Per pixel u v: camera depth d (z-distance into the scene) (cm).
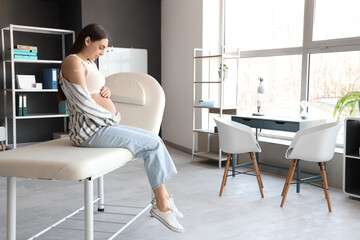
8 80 585
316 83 448
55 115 568
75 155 181
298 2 470
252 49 532
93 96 212
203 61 555
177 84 616
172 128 636
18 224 276
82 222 280
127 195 351
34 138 613
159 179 209
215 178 421
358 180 362
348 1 411
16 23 588
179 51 606
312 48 445
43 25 616
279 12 493
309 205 326
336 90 427
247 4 535
